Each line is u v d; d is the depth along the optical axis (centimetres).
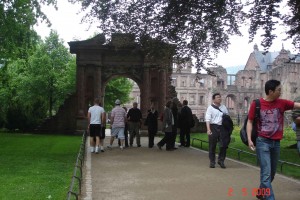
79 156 1177
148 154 1841
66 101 3700
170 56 2388
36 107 4103
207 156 1762
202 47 2311
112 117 2091
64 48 5944
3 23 2781
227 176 1217
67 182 1174
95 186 1066
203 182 1115
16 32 2839
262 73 10319
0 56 3155
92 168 1392
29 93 5394
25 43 2980
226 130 1402
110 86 6028
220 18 2119
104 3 2147
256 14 1903
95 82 3506
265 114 827
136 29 2245
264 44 1939
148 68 3497
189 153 1891
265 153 819
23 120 3978
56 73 5550
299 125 980
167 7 2058
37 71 5434
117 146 2269
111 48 3506
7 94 4584
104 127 1955
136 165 1467
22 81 5372
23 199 955
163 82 3497
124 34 2314
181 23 2122
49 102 5528
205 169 1362
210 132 1402
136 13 2181
